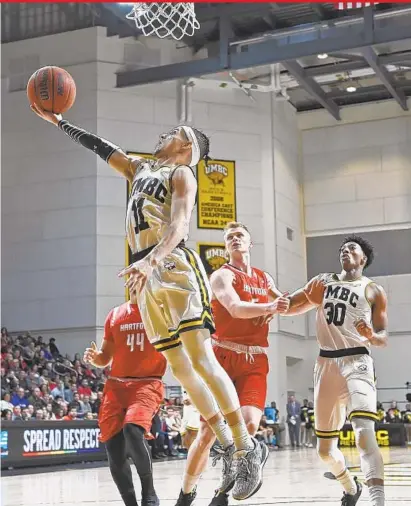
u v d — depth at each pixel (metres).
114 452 5.44
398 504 6.47
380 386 27.38
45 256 24.86
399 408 26.97
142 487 5.26
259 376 5.73
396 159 28.11
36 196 25.22
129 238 4.30
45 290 24.69
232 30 23.69
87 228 24.59
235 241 5.86
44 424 14.38
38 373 19.75
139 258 4.20
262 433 22.62
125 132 25.28
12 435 13.56
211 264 25.45
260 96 27.45
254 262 26.34
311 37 22.88
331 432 5.43
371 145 28.50
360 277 5.48
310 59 24.75
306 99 28.91
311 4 22.59
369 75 25.95
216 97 26.73
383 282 27.73
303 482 9.55
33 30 26.06
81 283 24.38
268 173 27.00
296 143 29.41
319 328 5.44
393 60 23.92
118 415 5.46
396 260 27.64
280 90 26.95
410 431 24.62
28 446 13.90
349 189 28.64
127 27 25.48
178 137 4.38
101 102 25.08
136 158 4.64
